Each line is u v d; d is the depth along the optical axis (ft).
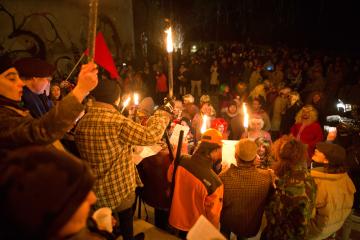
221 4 88.63
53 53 39.52
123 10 52.13
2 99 4.95
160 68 49.85
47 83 7.16
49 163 2.61
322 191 8.29
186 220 8.29
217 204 8.05
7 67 4.99
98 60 9.55
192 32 87.71
